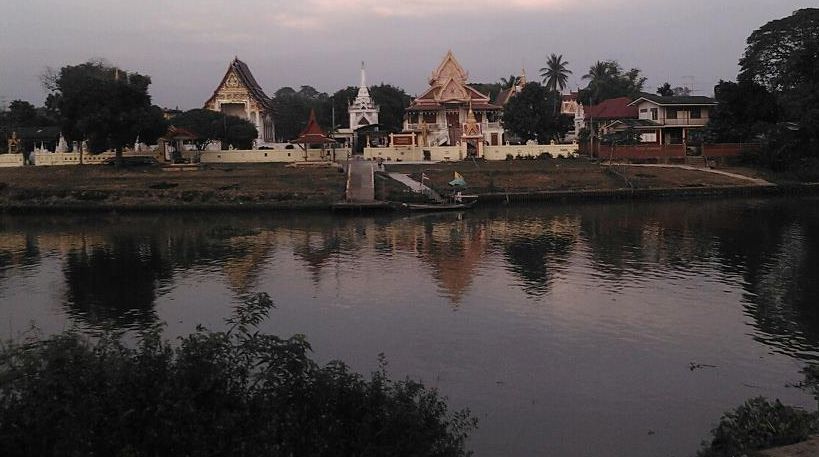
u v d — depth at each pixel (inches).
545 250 1536.7
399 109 4271.7
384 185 2544.3
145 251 1592.0
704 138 3245.6
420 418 420.2
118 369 376.2
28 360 374.9
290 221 2114.9
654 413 657.6
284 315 1011.9
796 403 670.5
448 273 1298.0
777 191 2716.5
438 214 2257.6
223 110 3932.1
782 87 3491.6
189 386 373.4
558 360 807.1
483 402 686.5
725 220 2004.2
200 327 464.8
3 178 2684.5
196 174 2691.9
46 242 1750.7
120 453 343.0
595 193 2598.4
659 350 838.5
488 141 3526.1
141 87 2844.5
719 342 864.3
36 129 3796.8
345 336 907.4
